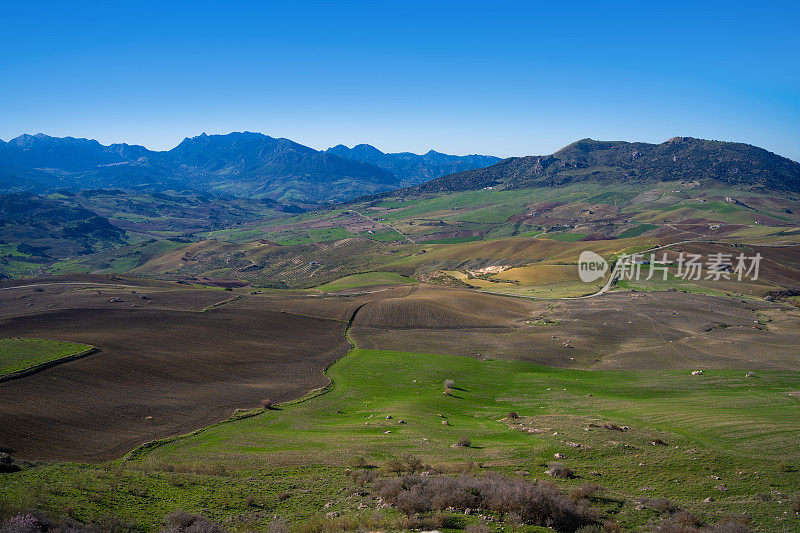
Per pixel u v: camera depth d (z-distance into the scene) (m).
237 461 41.78
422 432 49.47
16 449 47.28
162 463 40.34
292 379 79.94
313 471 37.41
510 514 26.09
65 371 72.62
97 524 25.50
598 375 85.25
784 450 38.28
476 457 39.44
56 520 24.64
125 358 82.38
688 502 29.67
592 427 46.78
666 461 36.38
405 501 27.67
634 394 70.19
